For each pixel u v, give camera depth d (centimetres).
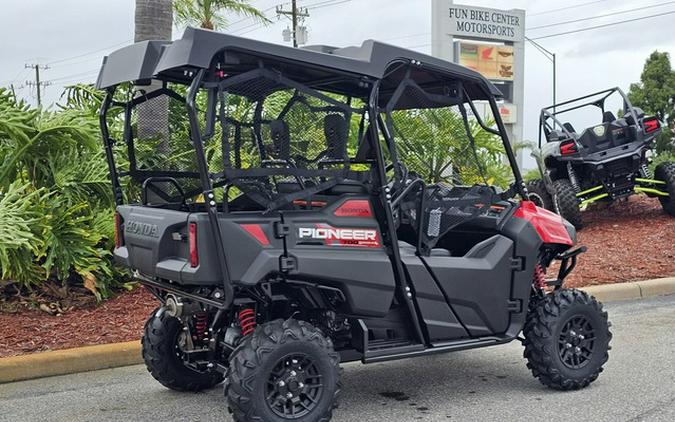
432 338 500
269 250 437
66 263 726
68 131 773
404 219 495
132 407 523
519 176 545
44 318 697
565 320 533
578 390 542
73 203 775
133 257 487
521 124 1678
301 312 495
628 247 1042
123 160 759
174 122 518
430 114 520
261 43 428
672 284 899
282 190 448
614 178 1165
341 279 456
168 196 525
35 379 592
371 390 554
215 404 527
